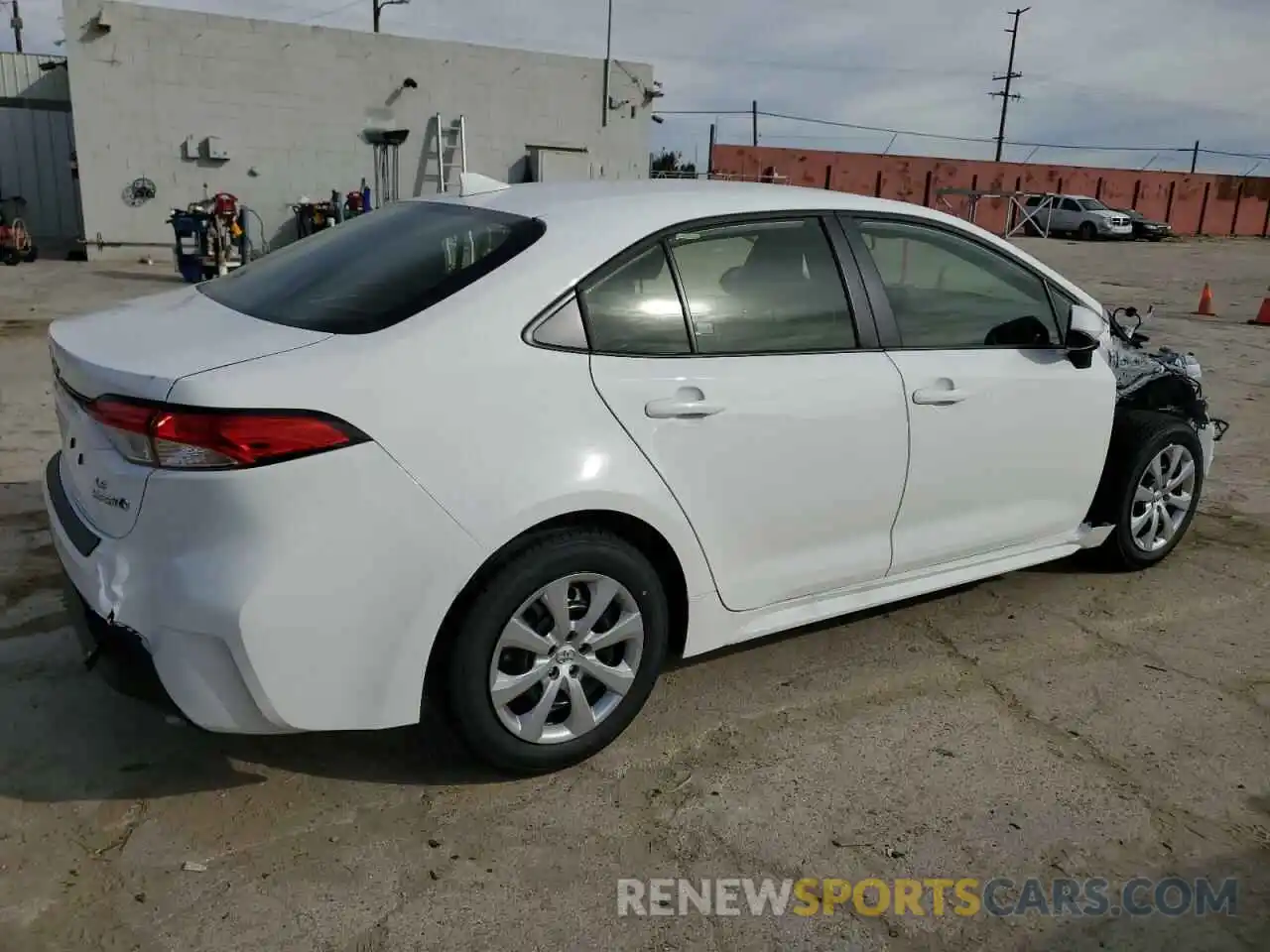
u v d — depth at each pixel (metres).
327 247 3.31
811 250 3.37
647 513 2.91
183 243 15.68
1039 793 3.00
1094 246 31.25
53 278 15.68
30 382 7.70
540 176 22.28
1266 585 4.61
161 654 2.44
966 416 3.64
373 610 2.52
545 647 2.84
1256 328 13.26
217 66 19.23
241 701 2.47
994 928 2.48
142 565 2.45
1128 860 2.73
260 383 2.40
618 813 2.84
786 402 3.17
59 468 3.16
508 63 21.75
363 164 20.86
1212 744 3.30
